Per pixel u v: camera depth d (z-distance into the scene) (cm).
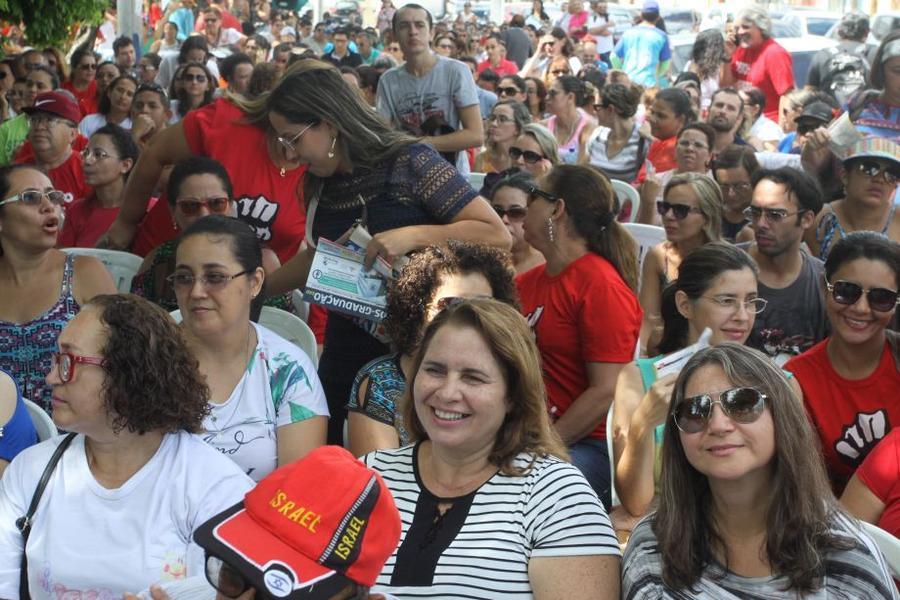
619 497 367
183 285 365
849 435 412
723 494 276
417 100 852
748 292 416
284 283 484
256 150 584
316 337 585
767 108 1305
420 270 372
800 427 270
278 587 183
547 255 462
